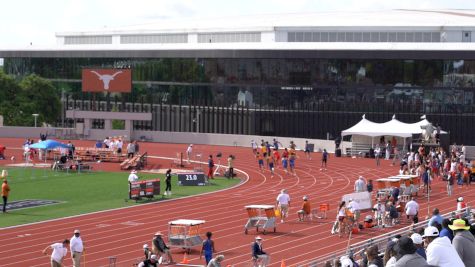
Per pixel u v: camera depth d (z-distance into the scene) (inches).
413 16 6417.3
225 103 5718.5
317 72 5438.0
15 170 3378.4
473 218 1417.3
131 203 2469.2
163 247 1625.2
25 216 2199.8
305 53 5423.2
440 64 5226.4
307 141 3991.1
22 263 1606.8
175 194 2696.9
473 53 5157.5
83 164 3410.4
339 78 5398.6
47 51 6382.9
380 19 6200.8
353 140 4183.1
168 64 5915.4
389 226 2074.3
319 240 1886.1
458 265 594.6
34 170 3385.8
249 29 6441.9
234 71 5669.3
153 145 4761.3
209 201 2524.6
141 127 5984.3
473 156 4111.7
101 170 3425.2
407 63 5280.5
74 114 5004.9
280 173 3351.4
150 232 1967.3
